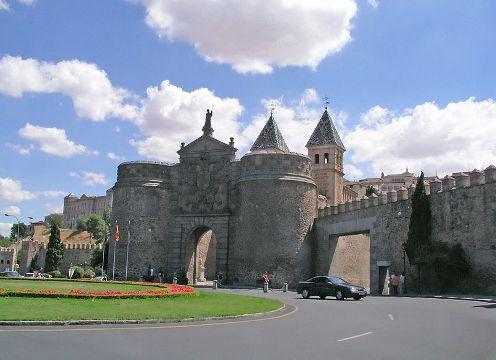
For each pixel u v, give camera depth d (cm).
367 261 6850
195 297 2989
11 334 1460
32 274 8306
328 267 5797
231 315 2100
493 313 2392
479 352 1324
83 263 10988
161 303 2472
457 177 4144
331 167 8862
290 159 5941
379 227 4972
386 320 2073
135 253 6306
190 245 6456
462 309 2622
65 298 2442
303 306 2847
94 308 2092
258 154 5956
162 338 1473
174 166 6631
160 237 6397
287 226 5769
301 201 5881
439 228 4266
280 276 5653
